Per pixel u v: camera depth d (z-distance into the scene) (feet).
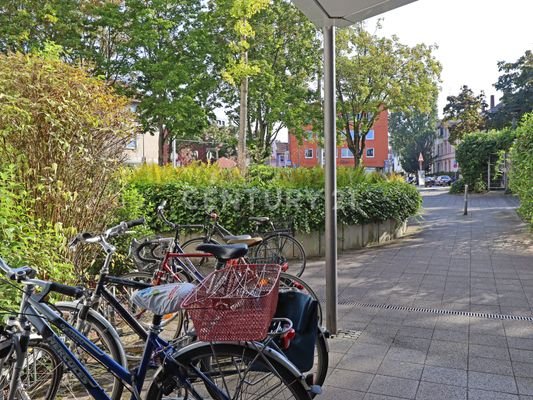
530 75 113.29
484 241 29.66
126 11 54.49
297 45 68.95
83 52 51.47
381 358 12.00
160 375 7.53
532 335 13.46
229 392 7.41
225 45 56.90
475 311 15.81
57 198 13.53
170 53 57.31
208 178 29.53
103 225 15.80
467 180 79.71
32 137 13.17
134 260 14.84
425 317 15.28
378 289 19.02
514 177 35.81
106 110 14.82
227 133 95.14
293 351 7.69
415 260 24.61
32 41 47.50
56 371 8.67
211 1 56.03
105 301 9.83
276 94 66.74
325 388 10.41
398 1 12.47
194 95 58.29
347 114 73.26
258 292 7.14
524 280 19.84
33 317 7.83
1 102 12.52
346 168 35.40
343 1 12.23
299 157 108.78
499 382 10.56
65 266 11.98
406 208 33.09
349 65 67.51
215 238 20.33
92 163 14.58
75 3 50.88
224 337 6.90
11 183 11.69
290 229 23.20
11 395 7.59
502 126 119.65
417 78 68.80
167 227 24.57
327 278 13.85
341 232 28.30
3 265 7.96
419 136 224.94
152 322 8.23
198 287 7.58
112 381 9.31
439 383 10.56
